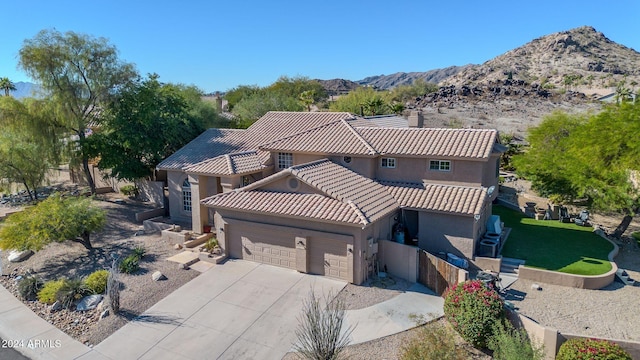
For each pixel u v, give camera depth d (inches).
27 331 680.4
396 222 952.3
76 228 946.1
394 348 605.0
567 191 1033.5
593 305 715.4
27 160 1378.0
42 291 789.9
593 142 1074.1
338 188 879.7
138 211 1326.3
